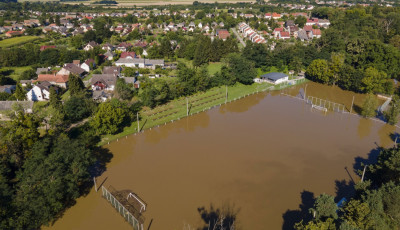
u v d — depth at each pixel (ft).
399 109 253.65
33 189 151.64
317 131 252.21
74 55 459.32
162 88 307.17
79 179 168.96
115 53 507.30
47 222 145.18
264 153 217.36
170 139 241.96
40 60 457.27
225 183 183.83
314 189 177.47
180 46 525.34
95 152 220.84
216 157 212.84
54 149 176.76
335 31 452.76
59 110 255.91
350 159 208.95
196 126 266.16
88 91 326.85
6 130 191.83
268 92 354.95
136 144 234.17
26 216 136.56
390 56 357.20
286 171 195.42
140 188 179.22
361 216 123.54
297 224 128.57
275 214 158.30
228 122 273.33
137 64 445.78
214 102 319.68
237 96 337.11
